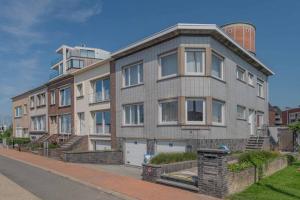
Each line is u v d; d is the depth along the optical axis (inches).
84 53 2054.6
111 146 1133.1
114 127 1119.0
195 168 680.4
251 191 522.6
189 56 871.1
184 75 856.9
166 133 897.5
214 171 492.1
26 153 1330.0
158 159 687.1
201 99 859.4
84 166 878.4
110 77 1149.7
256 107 1238.9
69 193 522.0
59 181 636.1
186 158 736.3
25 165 908.6
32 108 1948.8
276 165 726.5
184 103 855.1
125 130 1058.7
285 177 651.5
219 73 941.2
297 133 1213.1
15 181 636.7
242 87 1092.5
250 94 1176.2
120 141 1078.4
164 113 915.4
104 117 1215.6
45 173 747.4
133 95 1026.1
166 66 914.7
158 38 913.5
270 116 1776.6
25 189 552.1
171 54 898.1
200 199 472.7
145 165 626.8
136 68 1027.9
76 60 2003.0
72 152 973.2
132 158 1023.0
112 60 1139.9
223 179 483.8
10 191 531.2
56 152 1157.1
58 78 1550.2
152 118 944.3
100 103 1225.4
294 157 904.3
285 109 2176.4
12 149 1598.2
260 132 1240.8
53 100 1654.8
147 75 968.9
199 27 852.6
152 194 504.4
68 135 1457.9
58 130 1568.7
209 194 496.1
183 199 472.4
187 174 601.6
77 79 1401.3
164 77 912.3
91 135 1279.5
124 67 1076.5
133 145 1024.2
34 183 613.6
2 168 842.8
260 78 1305.4
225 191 485.4
